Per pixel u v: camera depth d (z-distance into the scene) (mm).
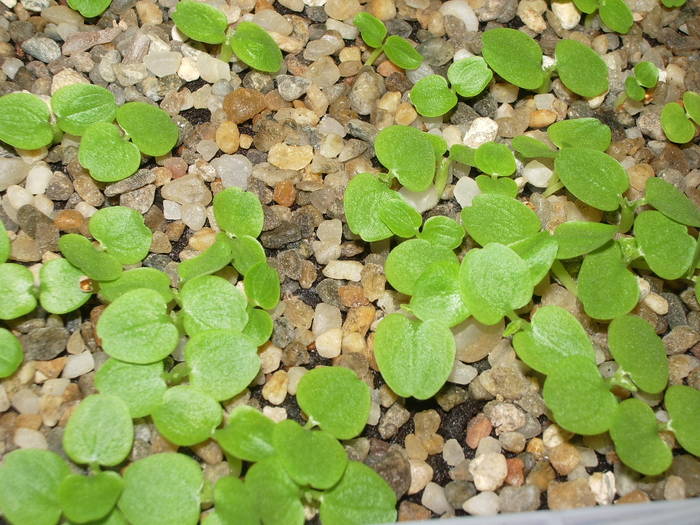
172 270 84
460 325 80
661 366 76
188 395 71
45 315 80
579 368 73
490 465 75
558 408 72
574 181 85
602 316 78
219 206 83
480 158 87
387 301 84
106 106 89
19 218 84
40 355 78
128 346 73
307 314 83
